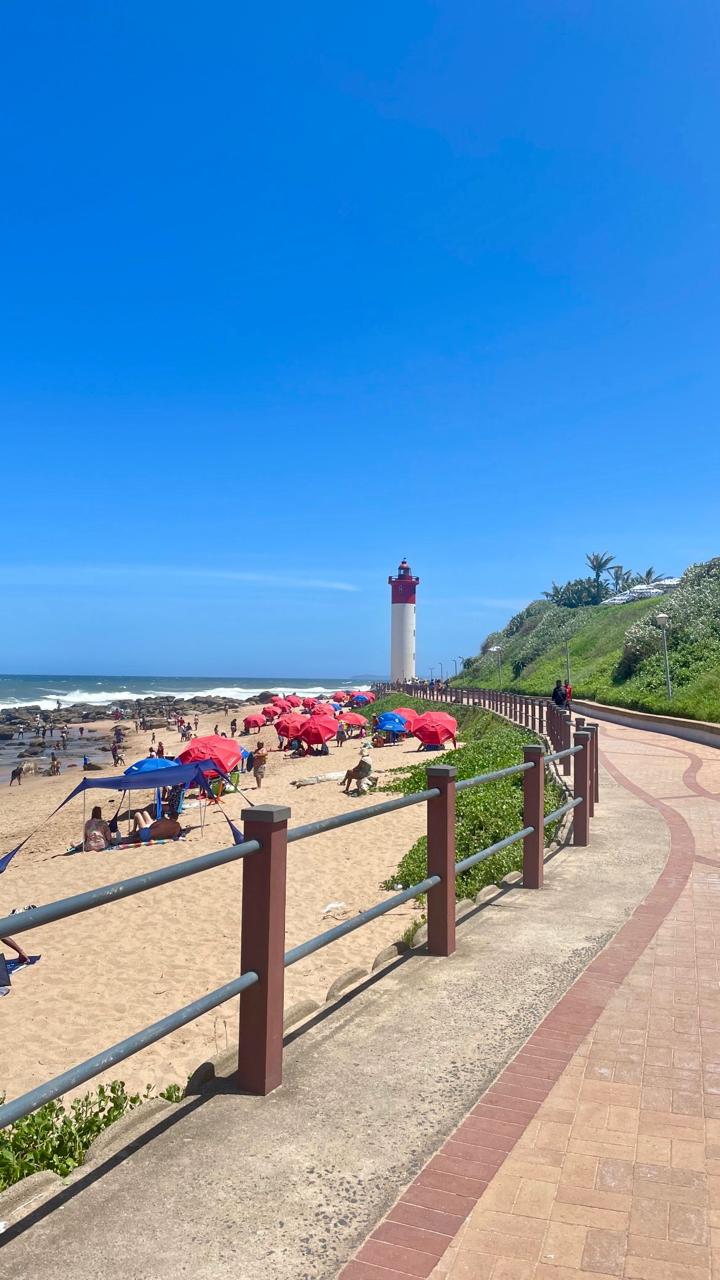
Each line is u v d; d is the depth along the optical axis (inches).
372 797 918.4
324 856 634.2
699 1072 165.5
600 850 386.0
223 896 564.4
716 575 1849.2
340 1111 150.6
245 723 2504.9
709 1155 136.5
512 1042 179.5
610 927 262.5
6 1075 323.3
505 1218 120.6
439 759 1041.5
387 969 224.7
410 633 3366.1
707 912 280.1
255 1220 120.1
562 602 3479.3
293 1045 178.1
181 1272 109.8
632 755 853.2
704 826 447.5
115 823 849.5
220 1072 164.6
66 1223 119.5
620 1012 195.5
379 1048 176.6
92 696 5590.6
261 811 157.2
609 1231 117.5
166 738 2655.0
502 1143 140.2
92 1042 350.9
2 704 4613.7
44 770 1808.6
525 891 309.4
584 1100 154.6
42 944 477.4
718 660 1439.5
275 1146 139.1
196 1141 140.7
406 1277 108.9
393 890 533.0
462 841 456.8
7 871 735.1
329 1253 113.5
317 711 1856.5
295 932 459.5
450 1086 160.1
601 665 2064.5
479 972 221.8
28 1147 186.4
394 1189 127.5
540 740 927.0
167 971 430.6
